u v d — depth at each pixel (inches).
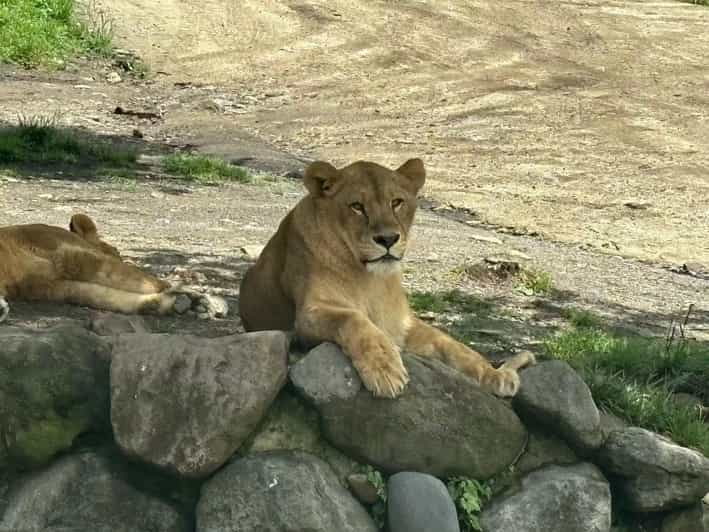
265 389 284.4
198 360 286.2
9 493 293.1
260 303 338.3
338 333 290.2
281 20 1611.7
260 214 701.9
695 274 721.6
